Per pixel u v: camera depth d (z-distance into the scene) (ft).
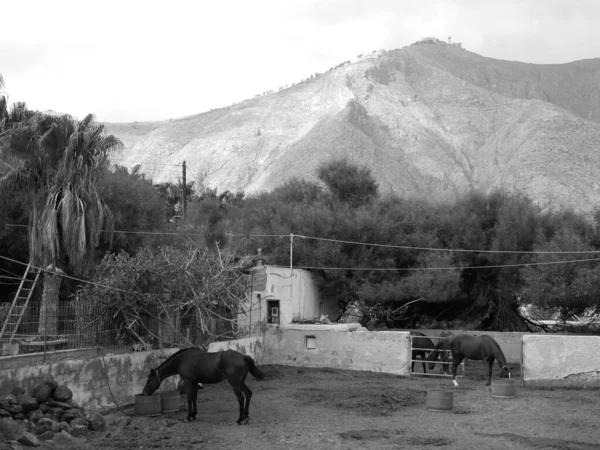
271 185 626.23
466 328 131.03
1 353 54.90
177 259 66.23
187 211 167.84
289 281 99.76
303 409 60.34
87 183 76.95
